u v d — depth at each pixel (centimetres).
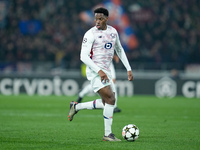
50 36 9219
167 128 2823
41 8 9862
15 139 2238
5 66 7888
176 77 7169
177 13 9569
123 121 3278
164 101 5738
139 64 7644
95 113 4003
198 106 4938
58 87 6994
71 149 1911
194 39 9044
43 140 2208
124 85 6919
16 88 7075
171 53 8775
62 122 3180
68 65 7756
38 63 7781
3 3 10006
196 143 2119
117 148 1938
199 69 7744
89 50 2178
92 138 2302
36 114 3838
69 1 9881
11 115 3722
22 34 9456
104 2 9588
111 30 2228
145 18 9425
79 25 9381
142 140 2227
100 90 2183
